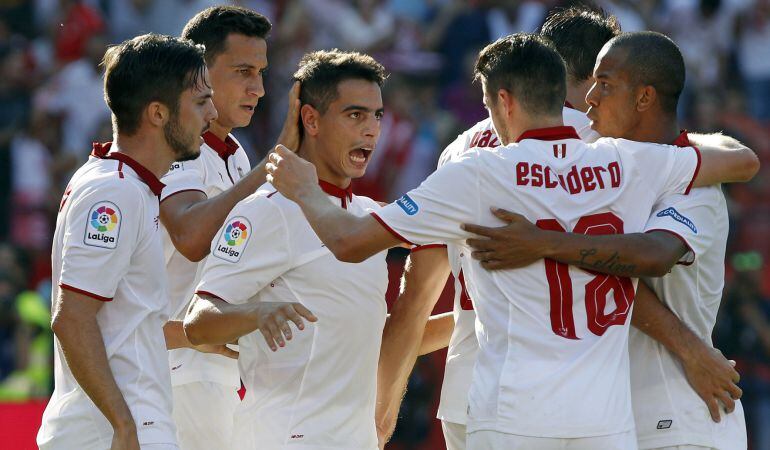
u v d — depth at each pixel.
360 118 14.95
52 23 41.88
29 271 36.75
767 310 33.31
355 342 14.91
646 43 14.21
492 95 13.55
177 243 15.56
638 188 13.48
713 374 14.26
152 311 13.83
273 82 39.22
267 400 14.89
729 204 37.69
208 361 16.94
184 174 16.09
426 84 40.25
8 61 41.34
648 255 13.16
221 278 14.56
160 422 13.62
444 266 16.16
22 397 30.80
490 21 41.00
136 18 41.56
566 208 13.09
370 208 15.77
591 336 13.10
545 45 13.45
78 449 13.62
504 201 13.05
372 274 14.93
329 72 14.95
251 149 38.12
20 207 39.66
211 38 17.19
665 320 14.24
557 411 12.78
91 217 13.29
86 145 40.38
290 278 14.73
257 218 14.55
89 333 13.16
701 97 41.19
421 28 41.47
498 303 13.23
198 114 14.23
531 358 12.98
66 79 40.84
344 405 14.98
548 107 13.34
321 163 15.18
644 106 14.26
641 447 14.38
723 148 14.22
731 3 42.56
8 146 40.28
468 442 13.36
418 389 29.14
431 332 17.28
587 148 13.42
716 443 14.39
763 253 36.88
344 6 41.03
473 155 13.20
